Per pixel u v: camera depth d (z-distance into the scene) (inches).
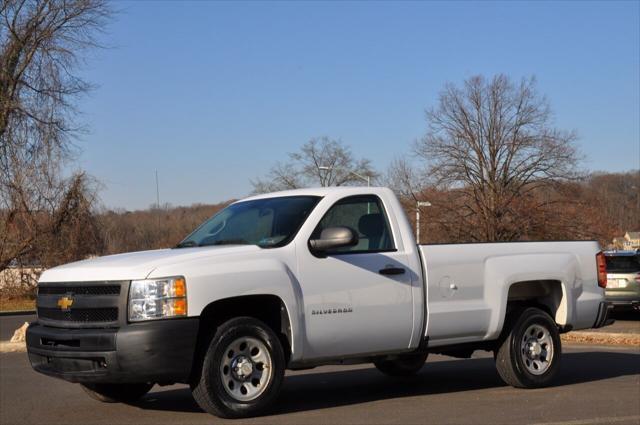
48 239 1401.3
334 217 303.4
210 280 266.5
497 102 1793.8
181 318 260.8
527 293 355.9
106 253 1520.7
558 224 1699.1
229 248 284.2
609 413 286.0
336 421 271.3
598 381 368.2
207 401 268.1
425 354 367.6
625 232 2992.1
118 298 263.4
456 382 369.4
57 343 277.0
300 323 283.4
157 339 256.8
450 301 322.3
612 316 850.1
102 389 312.5
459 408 297.6
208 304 265.4
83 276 274.4
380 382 371.9
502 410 292.7
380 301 302.5
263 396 276.5
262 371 278.5
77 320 273.0
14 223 1400.1
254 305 289.9
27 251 1402.6
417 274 313.9
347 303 295.0
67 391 351.6
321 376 394.6
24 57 1412.4
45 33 1395.2
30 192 1397.6
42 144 1398.9
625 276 773.9
